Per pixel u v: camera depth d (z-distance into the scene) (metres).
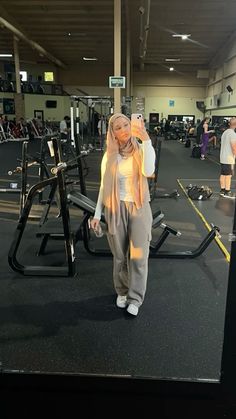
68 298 2.57
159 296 2.59
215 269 3.05
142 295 2.31
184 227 4.20
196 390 1.66
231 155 5.62
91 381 1.72
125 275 2.33
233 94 14.45
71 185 4.65
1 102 17.25
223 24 12.75
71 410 1.62
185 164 9.93
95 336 2.12
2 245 3.57
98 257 3.29
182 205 5.24
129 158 2.03
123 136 1.99
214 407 1.62
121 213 2.09
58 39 15.59
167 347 2.01
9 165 8.88
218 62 17.62
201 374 1.79
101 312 2.38
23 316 2.33
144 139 1.99
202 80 21.78
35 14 11.98
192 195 5.61
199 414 1.59
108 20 12.66
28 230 4.01
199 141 12.16
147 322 2.26
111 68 22.03
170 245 3.60
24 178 4.20
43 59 20.47
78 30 14.09
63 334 2.14
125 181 2.04
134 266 2.22
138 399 1.67
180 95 22.12
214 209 5.02
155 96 22.25
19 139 16.14
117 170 2.03
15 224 4.26
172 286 2.74
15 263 2.90
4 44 16.84
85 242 3.28
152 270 3.02
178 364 1.87
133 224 2.11
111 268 3.07
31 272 2.90
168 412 1.60
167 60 19.84
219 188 6.50
